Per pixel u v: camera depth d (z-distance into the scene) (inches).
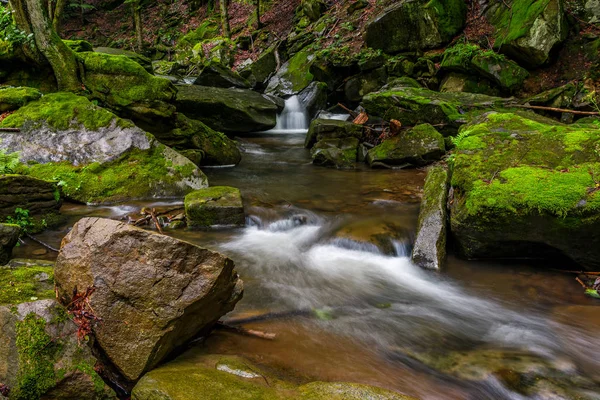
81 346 88.4
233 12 939.3
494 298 158.2
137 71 316.8
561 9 391.9
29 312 86.1
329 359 115.5
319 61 558.9
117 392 92.0
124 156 269.7
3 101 279.3
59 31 571.5
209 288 99.5
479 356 120.2
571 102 354.0
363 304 153.4
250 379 95.0
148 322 94.3
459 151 211.9
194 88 468.8
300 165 367.6
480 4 486.6
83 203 247.9
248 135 498.3
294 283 169.3
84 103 284.2
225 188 248.4
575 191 160.7
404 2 484.1
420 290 166.6
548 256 178.9
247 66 686.5
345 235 213.0
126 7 1208.2
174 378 89.4
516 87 403.2
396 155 341.7
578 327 136.8
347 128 389.4
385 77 496.1
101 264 96.0
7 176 196.4
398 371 112.3
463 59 427.8
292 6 815.7
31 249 186.1
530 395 104.2
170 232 218.7
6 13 305.3
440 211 199.5
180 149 337.7
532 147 196.9
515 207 166.7
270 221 233.3
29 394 79.1
